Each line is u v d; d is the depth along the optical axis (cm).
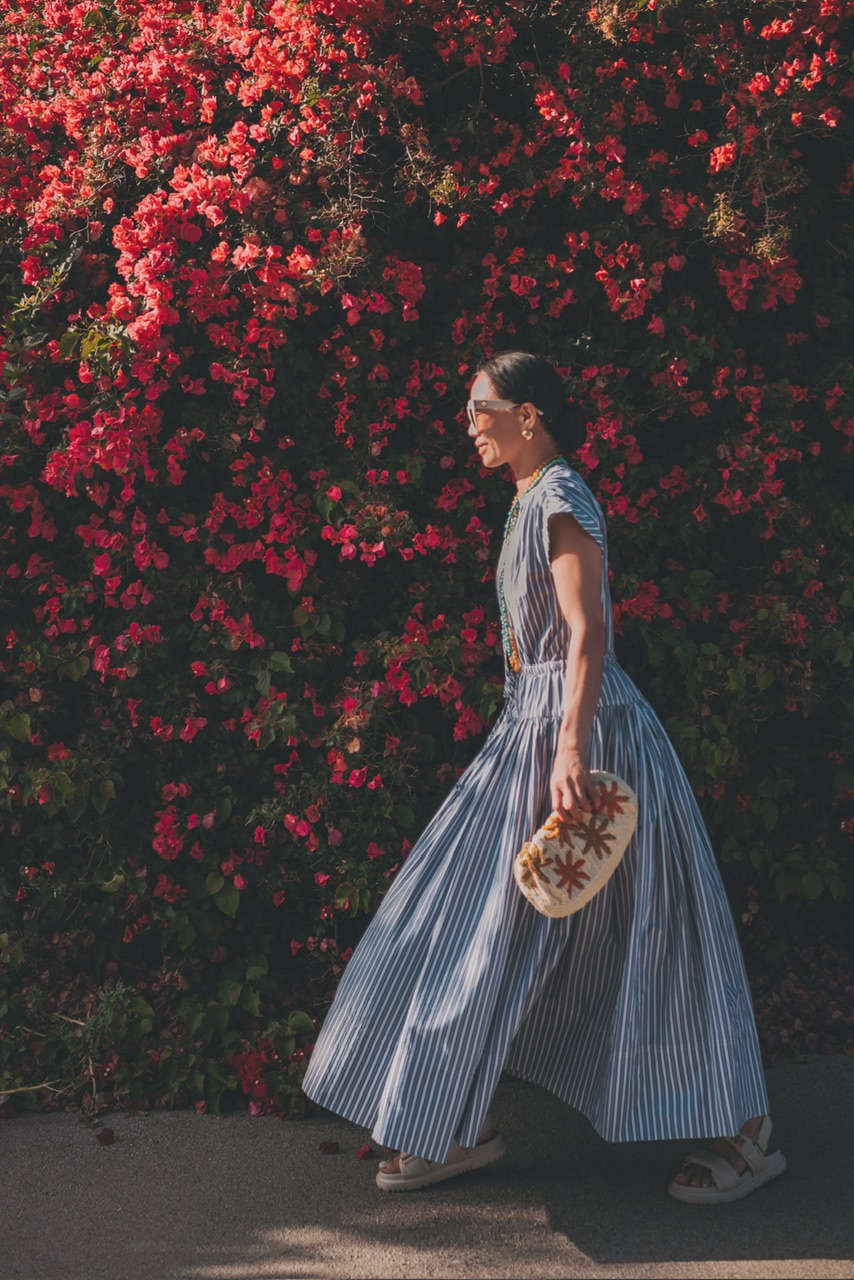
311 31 304
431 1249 227
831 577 333
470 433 256
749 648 328
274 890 319
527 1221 235
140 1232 236
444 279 320
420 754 320
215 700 322
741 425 326
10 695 326
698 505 322
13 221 327
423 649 313
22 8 349
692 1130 234
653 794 241
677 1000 238
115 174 320
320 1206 244
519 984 236
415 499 325
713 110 324
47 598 324
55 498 319
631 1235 229
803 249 331
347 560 326
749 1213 235
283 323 304
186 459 315
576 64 313
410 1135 232
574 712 224
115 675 313
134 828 321
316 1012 313
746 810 332
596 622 228
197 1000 306
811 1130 269
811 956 342
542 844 223
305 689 319
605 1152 262
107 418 299
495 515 327
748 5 314
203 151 310
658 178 314
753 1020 246
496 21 309
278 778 323
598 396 316
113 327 300
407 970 245
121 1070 294
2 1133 280
